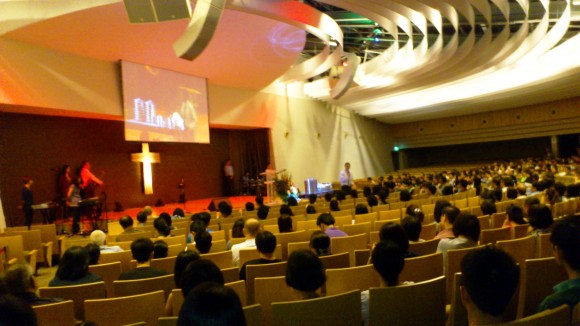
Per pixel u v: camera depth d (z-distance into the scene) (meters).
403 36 17.36
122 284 3.59
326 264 4.09
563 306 1.89
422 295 2.68
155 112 12.63
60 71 10.38
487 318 1.78
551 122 23.70
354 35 17.28
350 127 23.50
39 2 9.12
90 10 9.08
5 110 10.24
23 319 1.55
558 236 2.22
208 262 2.63
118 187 13.80
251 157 18.22
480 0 10.86
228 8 9.29
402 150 29.48
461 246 4.00
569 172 14.81
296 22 11.04
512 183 10.66
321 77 19.98
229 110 15.84
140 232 6.83
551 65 15.91
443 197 9.66
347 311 2.55
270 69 14.58
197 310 1.49
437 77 17.05
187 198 16.27
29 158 11.42
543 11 13.62
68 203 9.90
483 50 13.63
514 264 1.80
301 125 19.48
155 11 7.32
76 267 3.76
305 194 16.30
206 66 13.52
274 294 3.24
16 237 6.33
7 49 9.31
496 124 25.45
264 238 3.97
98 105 11.25
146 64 12.44
